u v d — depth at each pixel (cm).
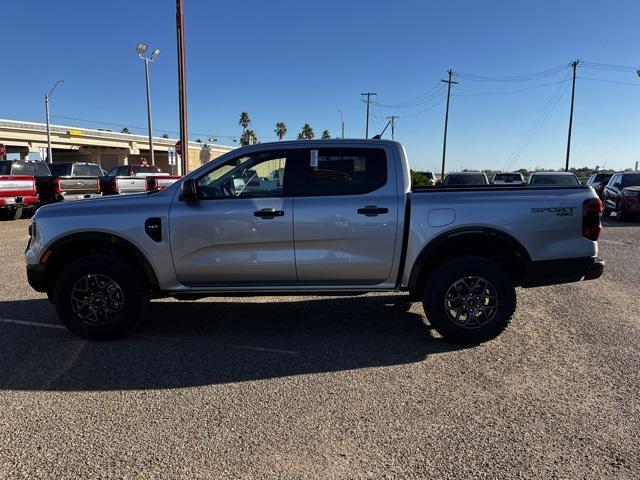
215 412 365
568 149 4756
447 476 288
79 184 1862
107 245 525
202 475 291
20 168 1798
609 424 345
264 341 515
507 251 511
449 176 2427
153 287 514
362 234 494
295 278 508
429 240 490
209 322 580
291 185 505
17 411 368
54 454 313
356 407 371
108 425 347
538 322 570
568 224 493
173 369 443
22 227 1528
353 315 603
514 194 498
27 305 645
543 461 302
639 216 1697
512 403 375
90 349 492
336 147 507
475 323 493
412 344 502
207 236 498
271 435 333
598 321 573
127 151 7525
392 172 502
